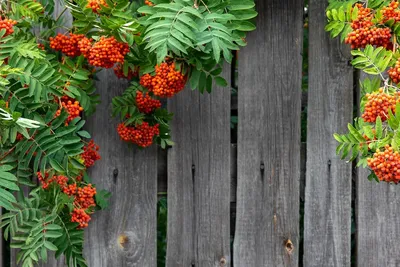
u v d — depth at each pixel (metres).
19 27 3.46
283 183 3.75
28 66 3.24
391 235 3.75
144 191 3.78
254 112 3.74
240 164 3.76
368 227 3.76
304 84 4.20
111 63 3.33
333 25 3.37
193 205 3.78
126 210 3.78
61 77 3.38
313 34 3.71
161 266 4.61
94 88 3.62
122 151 3.76
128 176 3.77
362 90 3.33
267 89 3.74
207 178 3.78
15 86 3.21
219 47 3.11
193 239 3.79
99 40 3.30
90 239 3.78
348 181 3.73
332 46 3.70
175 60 3.30
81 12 3.32
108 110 3.74
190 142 3.77
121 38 3.26
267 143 3.75
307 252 3.76
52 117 3.29
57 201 3.42
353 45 3.16
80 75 3.47
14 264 3.74
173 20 3.07
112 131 3.75
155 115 3.61
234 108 3.84
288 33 3.73
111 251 3.78
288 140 3.74
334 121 3.72
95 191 3.52
